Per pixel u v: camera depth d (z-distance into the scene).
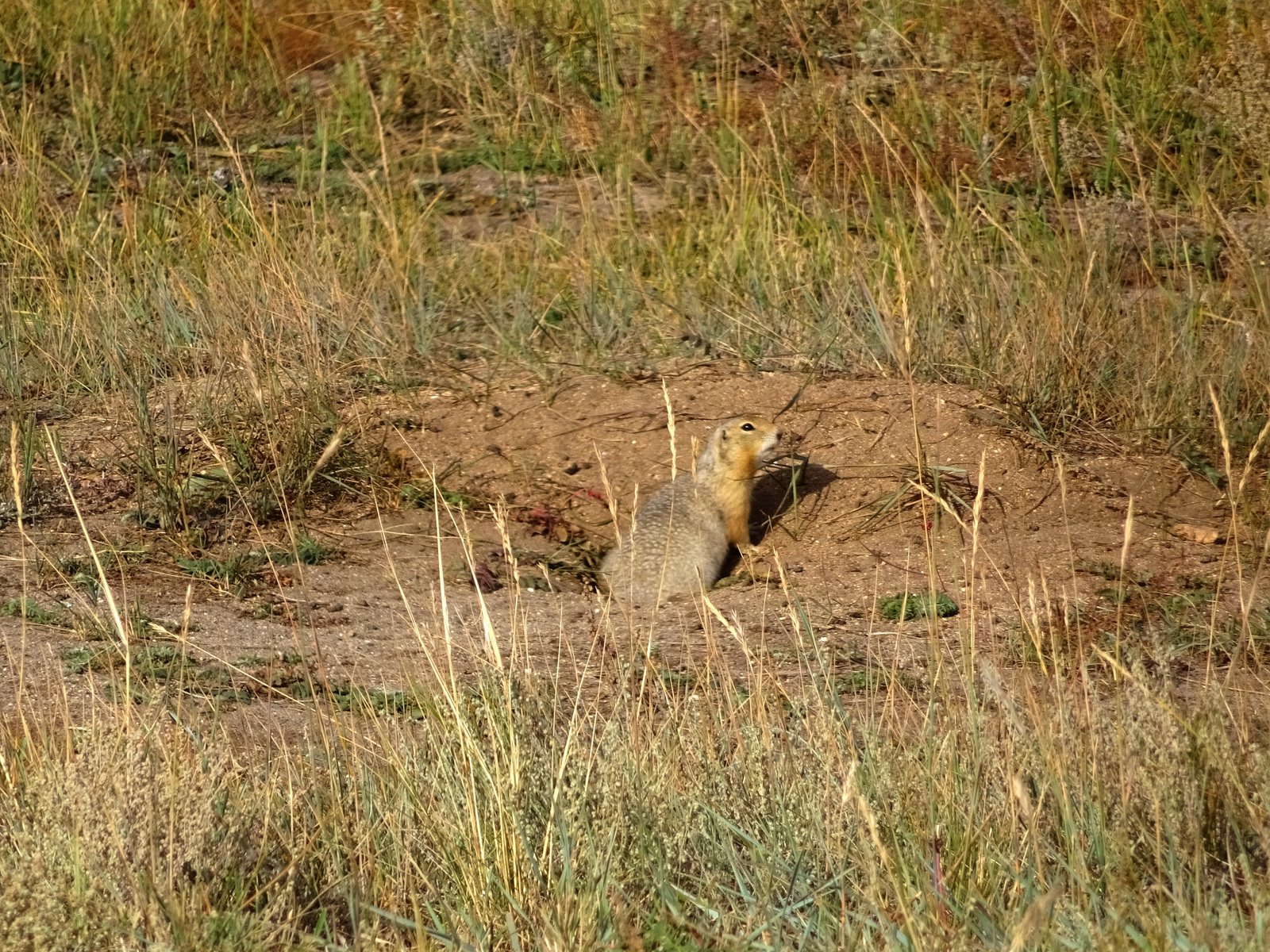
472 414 20.92
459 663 14.40
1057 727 10.52
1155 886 8.83
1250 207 26.44
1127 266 24.80
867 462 19.27
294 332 22.19
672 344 22.80
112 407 21.30
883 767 10.25
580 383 21.47
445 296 24.62
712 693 12.40
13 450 13.48
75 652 14.27
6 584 16.19
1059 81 29.98
